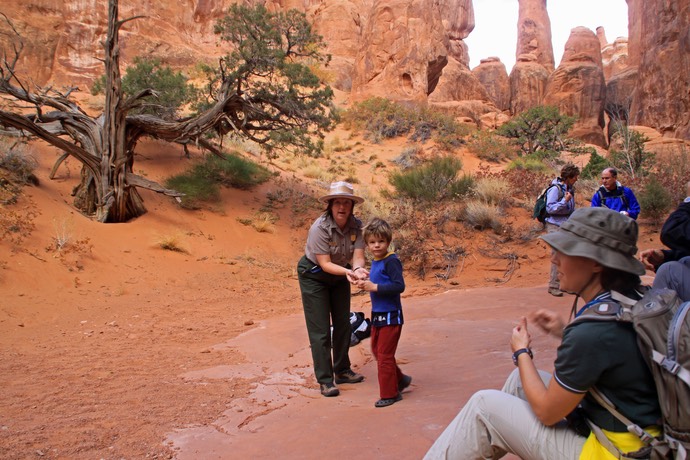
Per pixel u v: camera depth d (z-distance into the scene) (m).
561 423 2.01
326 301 4.67
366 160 26.03
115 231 13.12
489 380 4.30
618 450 1.84
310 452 3.19
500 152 28.16
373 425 3.53
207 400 4.50
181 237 13.65
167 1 36.03
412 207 15.26
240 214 16.36
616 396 1.84
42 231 11.55
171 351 6.57
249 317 9.04
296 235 16.14
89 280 10.64
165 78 19.77
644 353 1.76
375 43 36.62
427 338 6.29
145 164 18.45
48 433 3.68
